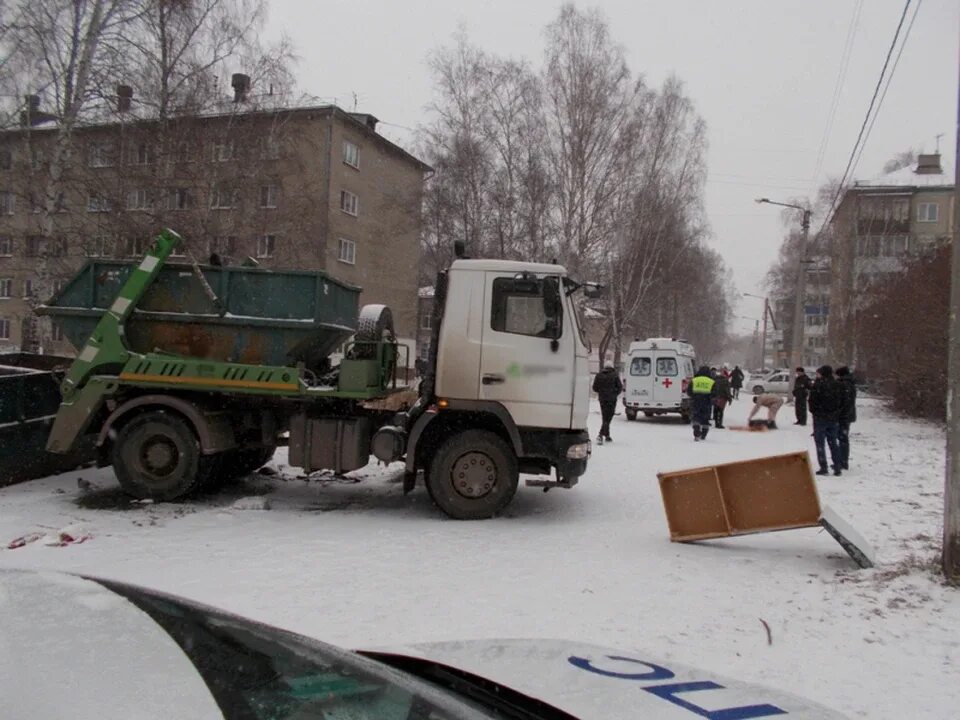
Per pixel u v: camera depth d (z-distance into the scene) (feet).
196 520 25.54
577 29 100.37
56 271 68.80
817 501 20.93
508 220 99.45
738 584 18.92
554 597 17.54
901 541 23.65
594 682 8.09
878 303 82.99
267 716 5.05
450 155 101.14
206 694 4.93
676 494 23.48
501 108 100.94
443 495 26.89
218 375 27.43
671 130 109.50
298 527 25.07
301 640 6.67
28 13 61.52
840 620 16.08
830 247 158.81
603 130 100.17
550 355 26.63
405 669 8.42
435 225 106.52
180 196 76.69
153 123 69.67
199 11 72.38
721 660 13.75
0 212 72.95
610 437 57.00
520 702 7.52
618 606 16.94
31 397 31.58
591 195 100.58
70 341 29.22
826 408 39.50
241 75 80.18
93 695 4.55
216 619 6.38
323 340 29.12
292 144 86.69
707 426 57.16
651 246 110.42
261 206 84.53
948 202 178.19
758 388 102.58
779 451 49.55
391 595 17.44
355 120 123.34
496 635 14.83
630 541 23.73
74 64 63.05
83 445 29.48
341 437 27.81
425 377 27.48
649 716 7.22
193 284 28.53
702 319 248.11
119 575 18.44
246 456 33.83
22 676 4.61
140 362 27.61
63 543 21.76
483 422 27.76
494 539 23.72
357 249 128.06
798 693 12.29
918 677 13.01
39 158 68.69
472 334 26.78
